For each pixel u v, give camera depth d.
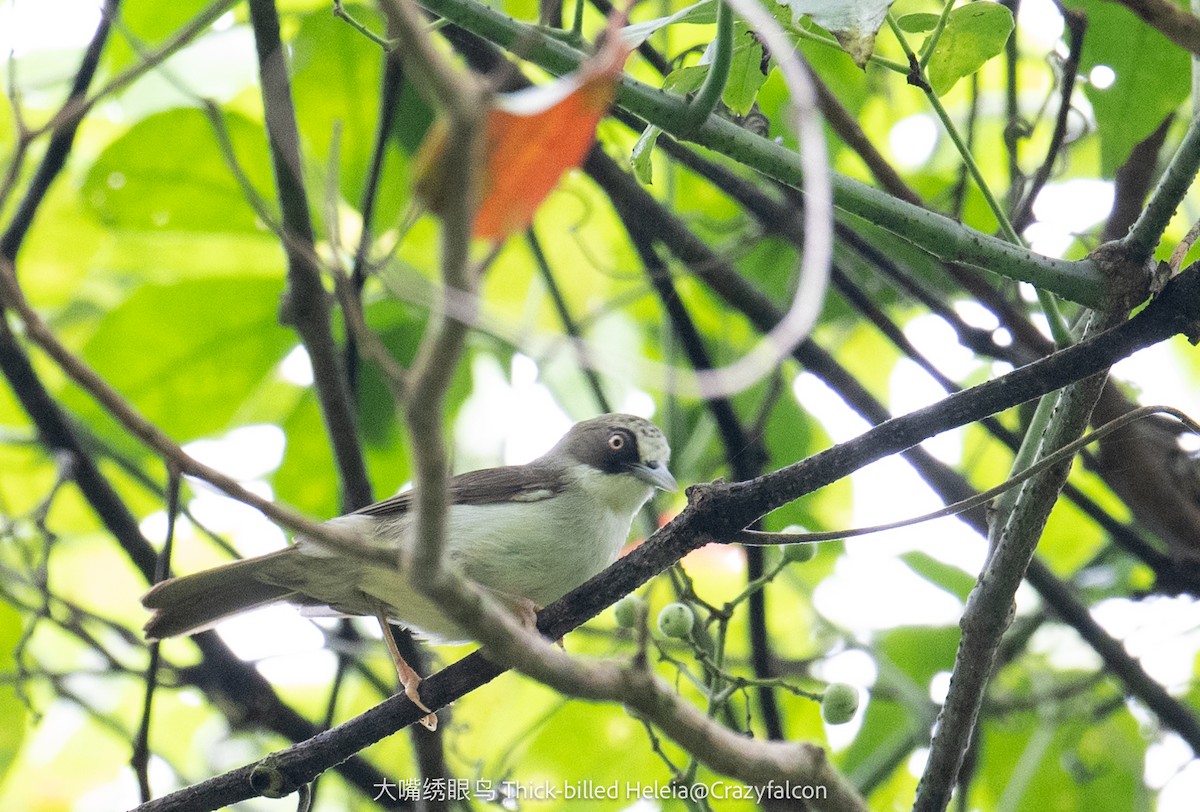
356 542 4.02
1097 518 10.84
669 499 13.28
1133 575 13.15
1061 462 7.03
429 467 3.46
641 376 3.93
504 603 9.59
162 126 11.42
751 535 7.25
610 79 3.05
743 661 12.17
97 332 11.87
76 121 9.66
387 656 12.11
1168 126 9.72
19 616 11.63
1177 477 10.68
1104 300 6.95
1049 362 6.61
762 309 11.29
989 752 13.05
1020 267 6.92
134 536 10.66
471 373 12.87
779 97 12.42
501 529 10.03
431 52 2.86
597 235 13.70
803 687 12.88
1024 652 13.32
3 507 11.48
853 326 14.12
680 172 13.77
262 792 7.78
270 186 11.80
